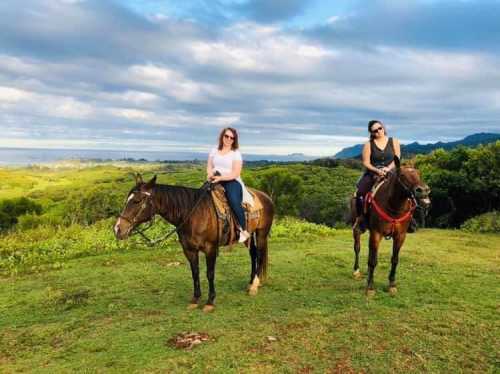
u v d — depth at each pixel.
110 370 4.13
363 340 4.66
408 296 6.30
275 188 36.72
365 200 6.41
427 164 27.66
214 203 5.83
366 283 7.14
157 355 4.40
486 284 7.06
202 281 7.46
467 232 15.55
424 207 5.48
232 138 6.13
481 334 4.82
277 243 11.54
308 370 4.05
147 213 5.46
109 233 11.89
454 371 4.01
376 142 6.64
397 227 6.10
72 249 10.49
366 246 11.02
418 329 4.96
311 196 42.16
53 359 4.51
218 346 4.54
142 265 8.76
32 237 12.27
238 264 8.67
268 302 6.11
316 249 10.45
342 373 3.99
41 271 8.71
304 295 6.43
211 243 5.84
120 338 4.89
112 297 6.64
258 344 4.58
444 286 6.88
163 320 5.44
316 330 4.93
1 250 10.23
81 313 5.96
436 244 11.88
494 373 3.97
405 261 8.96
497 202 23.61
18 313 6.11
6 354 4.74
